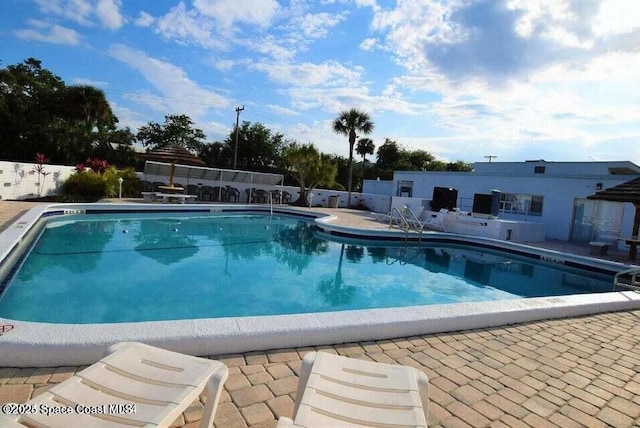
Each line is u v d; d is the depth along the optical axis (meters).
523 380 2.88
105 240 9.40
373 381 1.82
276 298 6.28
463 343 3.53
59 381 2.33
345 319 3.43
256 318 3.24
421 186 21.14
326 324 3.27
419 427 1.50
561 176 15.05
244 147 34.91
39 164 13.35
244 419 2.12
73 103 25.06
